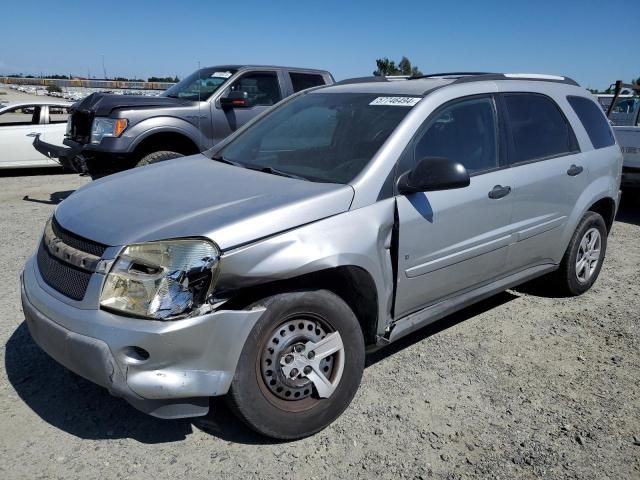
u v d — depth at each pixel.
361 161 3.52
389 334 3.57
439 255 3.74
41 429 3.19
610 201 5.42
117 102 7.89
